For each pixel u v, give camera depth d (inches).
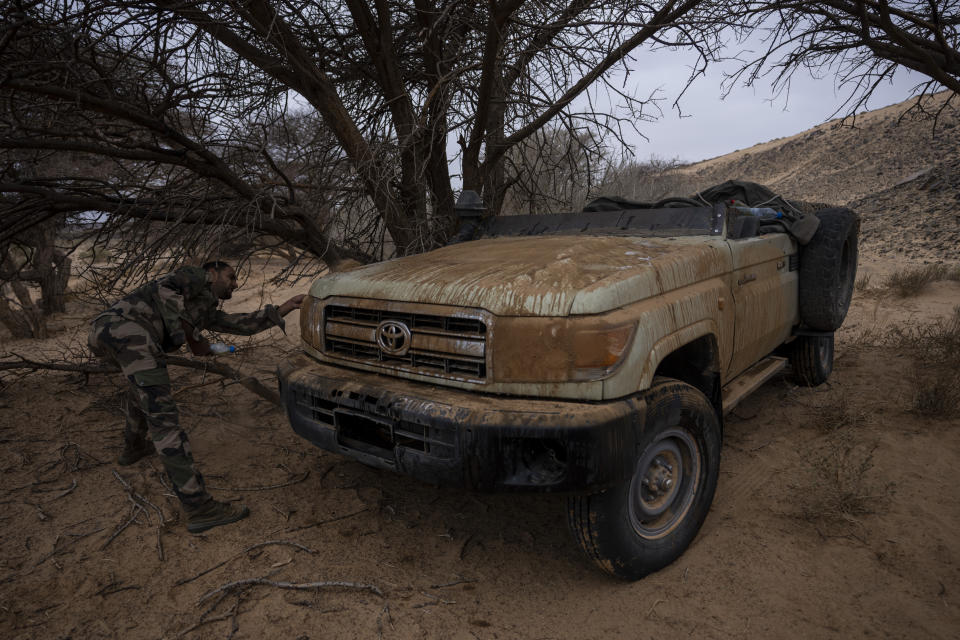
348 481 146.1
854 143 1576.0
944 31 189.9
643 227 148.4
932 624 90.0
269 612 97.3
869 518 119.3
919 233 602.9
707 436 111.3
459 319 97.7
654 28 201.6
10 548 118.0
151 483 145.5
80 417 194.9
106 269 201.6
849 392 192.5
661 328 98.4
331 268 224.1
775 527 118.6
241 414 195.5
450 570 109.4
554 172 269.1
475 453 88.0
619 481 88.3
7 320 374.0
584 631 92.7
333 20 230.4
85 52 158.9
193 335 137.0
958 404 171.0
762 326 148.0
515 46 233.0
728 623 92.9
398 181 223.3
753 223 140.5
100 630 94.0
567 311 90.2
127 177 200.8
